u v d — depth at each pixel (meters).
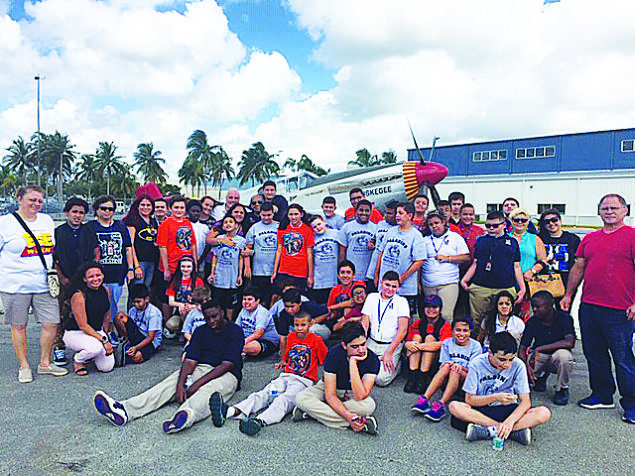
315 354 3.84
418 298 5.20
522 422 3.09
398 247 4.96
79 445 3.01
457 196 5.83
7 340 5.57
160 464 2.78
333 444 3.06
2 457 2.85
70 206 4.62
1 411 3.54
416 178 9.66
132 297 5.04
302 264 5.55
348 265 4.95
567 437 3.19
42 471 2.69
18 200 4.30
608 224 3.60
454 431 3.28
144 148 74.19
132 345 4.86
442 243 4.92
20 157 70.62
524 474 2.69
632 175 30.78
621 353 3.49
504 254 4.59
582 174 32.72
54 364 4.56
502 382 3.24
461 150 38.53
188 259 5.41
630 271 3.46
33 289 4.23
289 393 3.57
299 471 2.70
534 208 34.81
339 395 3.51
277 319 4.92
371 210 5.84
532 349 4.04
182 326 5.58
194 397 3.41
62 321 4.61
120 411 3.27
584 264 3.84
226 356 3.81
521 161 35.78
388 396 3.99
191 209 6.27
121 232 5.06
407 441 3.12
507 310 4.19
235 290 5.69
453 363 3.64
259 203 6.67
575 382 4.31
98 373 4.46
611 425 3.39
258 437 3.15
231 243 5.57
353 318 4.82
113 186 71.12
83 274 4.38
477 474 2.69
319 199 11.41
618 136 31.70
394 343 4.29
